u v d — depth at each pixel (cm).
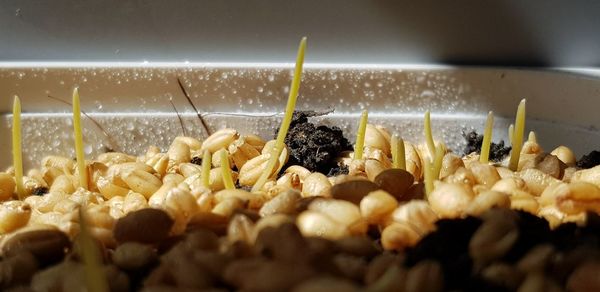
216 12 19
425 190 14
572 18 19
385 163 17
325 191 14
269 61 20
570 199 13
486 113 20
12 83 19
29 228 13
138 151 20
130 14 19
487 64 20
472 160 17
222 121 20
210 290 11
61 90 19
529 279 11
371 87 20
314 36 20
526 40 19
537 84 19
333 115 20
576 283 11
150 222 13
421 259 12
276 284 10
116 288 12
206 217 13
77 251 12
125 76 19
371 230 13
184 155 18
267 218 12
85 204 15
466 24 19
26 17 19
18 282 12
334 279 10
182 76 19
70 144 19
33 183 17
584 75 19
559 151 17
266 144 17
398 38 20
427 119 16
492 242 12
